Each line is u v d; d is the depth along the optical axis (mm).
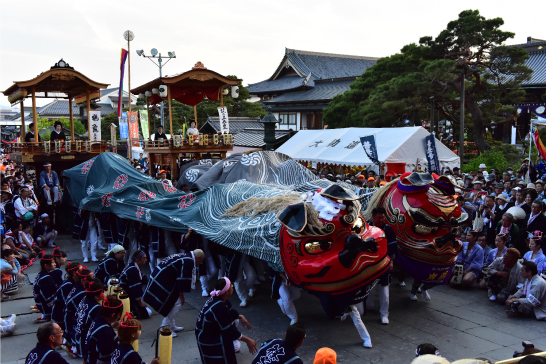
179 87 19375
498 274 7965
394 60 28219
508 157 24594
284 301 6820
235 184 8922
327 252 5750
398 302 8203
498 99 27781
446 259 6914
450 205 6848
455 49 27359
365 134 18359
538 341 6457
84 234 11680
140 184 10914
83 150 17250
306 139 21438
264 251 6617
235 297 8898
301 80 48188
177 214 9227
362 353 6137
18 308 8492
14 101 19609
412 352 6152
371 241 5625
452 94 26625
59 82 18516
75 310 6223
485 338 6582
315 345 6438
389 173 11516
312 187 8586
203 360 5465
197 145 17812
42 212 15109
